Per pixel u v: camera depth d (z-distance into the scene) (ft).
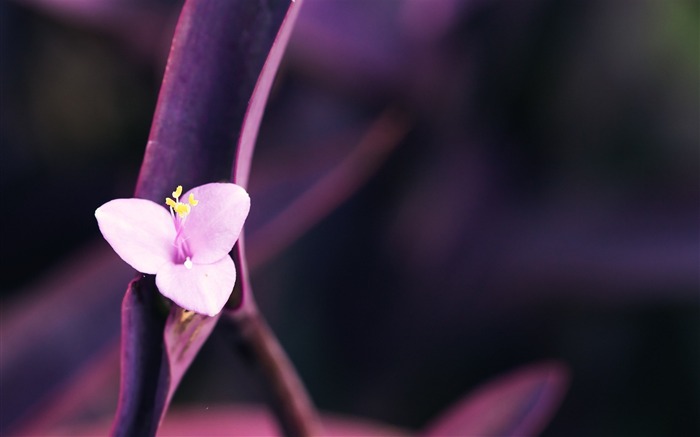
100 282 1.72
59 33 2.63
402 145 2.47
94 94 2.78
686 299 2.41
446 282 2.51
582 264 2.42
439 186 2.54
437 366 2.59
